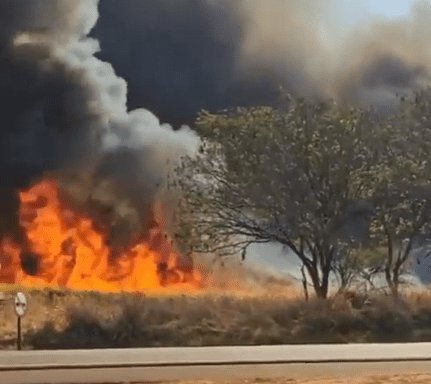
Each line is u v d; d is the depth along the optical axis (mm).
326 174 27734
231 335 22625
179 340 22250
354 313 23938
